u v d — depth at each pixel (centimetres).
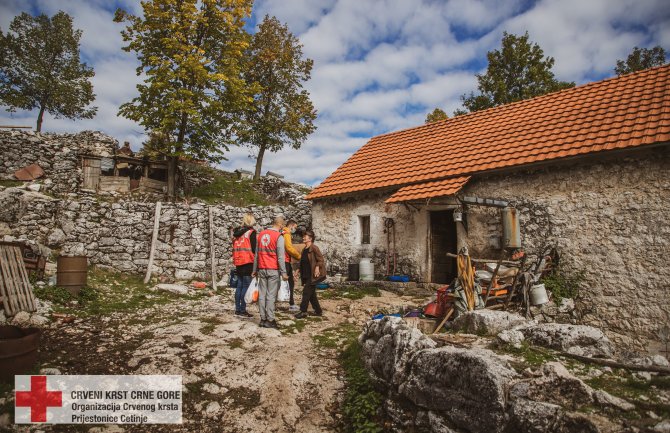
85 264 861
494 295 749
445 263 1129
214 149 1702
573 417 304
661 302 746
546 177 924
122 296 908
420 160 1245
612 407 324
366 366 514
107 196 1531
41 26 2608
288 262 859
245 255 759
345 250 1309
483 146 1123
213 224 1319
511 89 2273
